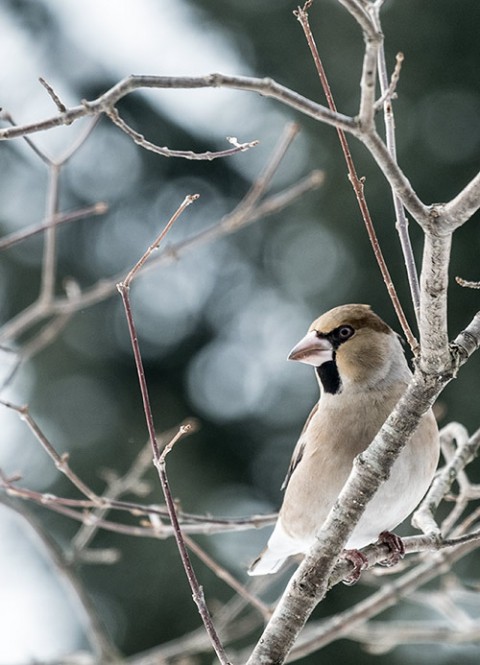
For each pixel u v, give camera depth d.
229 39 15.05
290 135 9.12
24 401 14.95
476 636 9.04
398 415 5.59
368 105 4.61
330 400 7.68
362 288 14.30
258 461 15.51
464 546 7.99
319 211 14.45
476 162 13.92
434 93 14.01
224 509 14.89
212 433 15.52
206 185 16.44
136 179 16.50
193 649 9.66
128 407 15.38
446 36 13.95
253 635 13.48
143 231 16.45
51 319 15.15
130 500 14.27
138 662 9.48
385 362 7.65
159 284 16.05
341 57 14.10
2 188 16.16
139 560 14.05
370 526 7.30
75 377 15.20
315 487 7.54
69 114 4.72
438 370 5.38
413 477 7.20
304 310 15.30
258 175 15.62
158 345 15.84
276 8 14.59
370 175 13.99
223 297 16.03
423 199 14.02
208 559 7.73
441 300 5.12
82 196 16.44
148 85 4.70
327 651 13.80
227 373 15.90
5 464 14.61
